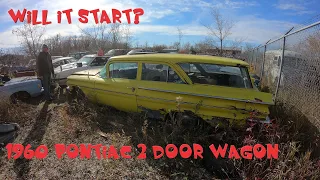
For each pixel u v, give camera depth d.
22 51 15.82
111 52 19.86
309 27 3.72
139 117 4.33
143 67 4.30
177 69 3.88
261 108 3.35
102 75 5.13
